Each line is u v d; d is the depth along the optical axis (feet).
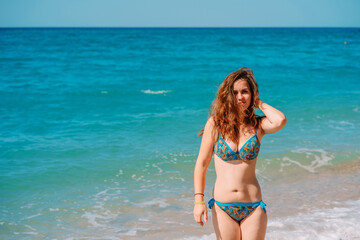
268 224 15.42
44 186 20.22
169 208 17.54
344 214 16.38
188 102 45.88
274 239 14.17
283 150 25.44
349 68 84.07
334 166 22.89
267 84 60.59
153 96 50.11
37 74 72.54
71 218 16.70
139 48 154.92
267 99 46.26
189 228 15.60
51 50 138.21
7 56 110.01
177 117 36.47
